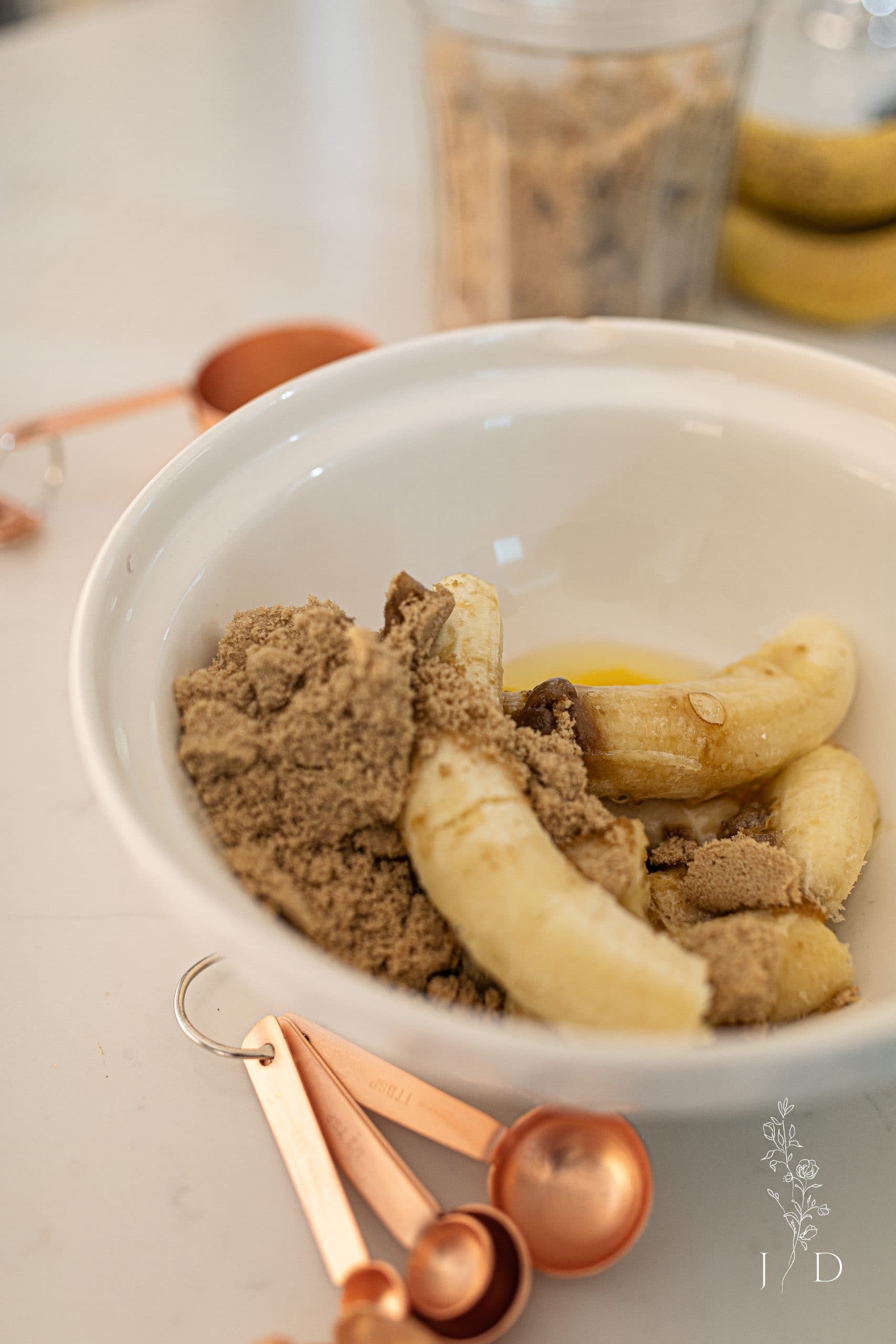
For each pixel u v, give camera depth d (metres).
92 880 0.46
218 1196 0.38
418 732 0.37
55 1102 0.40
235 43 1.18
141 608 0.40
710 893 0.39
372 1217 0.36
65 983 0.43
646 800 0.44
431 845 0.36
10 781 0.50
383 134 1.01
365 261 0.85
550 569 0.50
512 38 0.58
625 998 0.34
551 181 0.61
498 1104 0.39
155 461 0.66
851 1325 0.35
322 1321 0.35
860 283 0.71
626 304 0.66
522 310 0.67
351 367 0.47
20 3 1.51
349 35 1.20
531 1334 0.35
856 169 0.69
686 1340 0.35
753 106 0.93
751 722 0.43
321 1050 0.39
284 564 0.45
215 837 0.36
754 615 0.49
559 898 0.35
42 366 0.74
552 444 0.48
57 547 0.60
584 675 0.50
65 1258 0.37
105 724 0.36
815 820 0.42
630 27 0.57
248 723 0.38
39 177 0.95
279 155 0.99
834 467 0.46
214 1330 0.35
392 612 0.40
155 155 0.98
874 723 0.46
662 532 0.50
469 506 0.49
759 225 0.75
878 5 1.09
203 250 0.86
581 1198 0.36
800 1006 0.37
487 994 0.37
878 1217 0.37
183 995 0.40
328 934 0.36
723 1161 0.38
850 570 0.47
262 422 0.45
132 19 1.23
